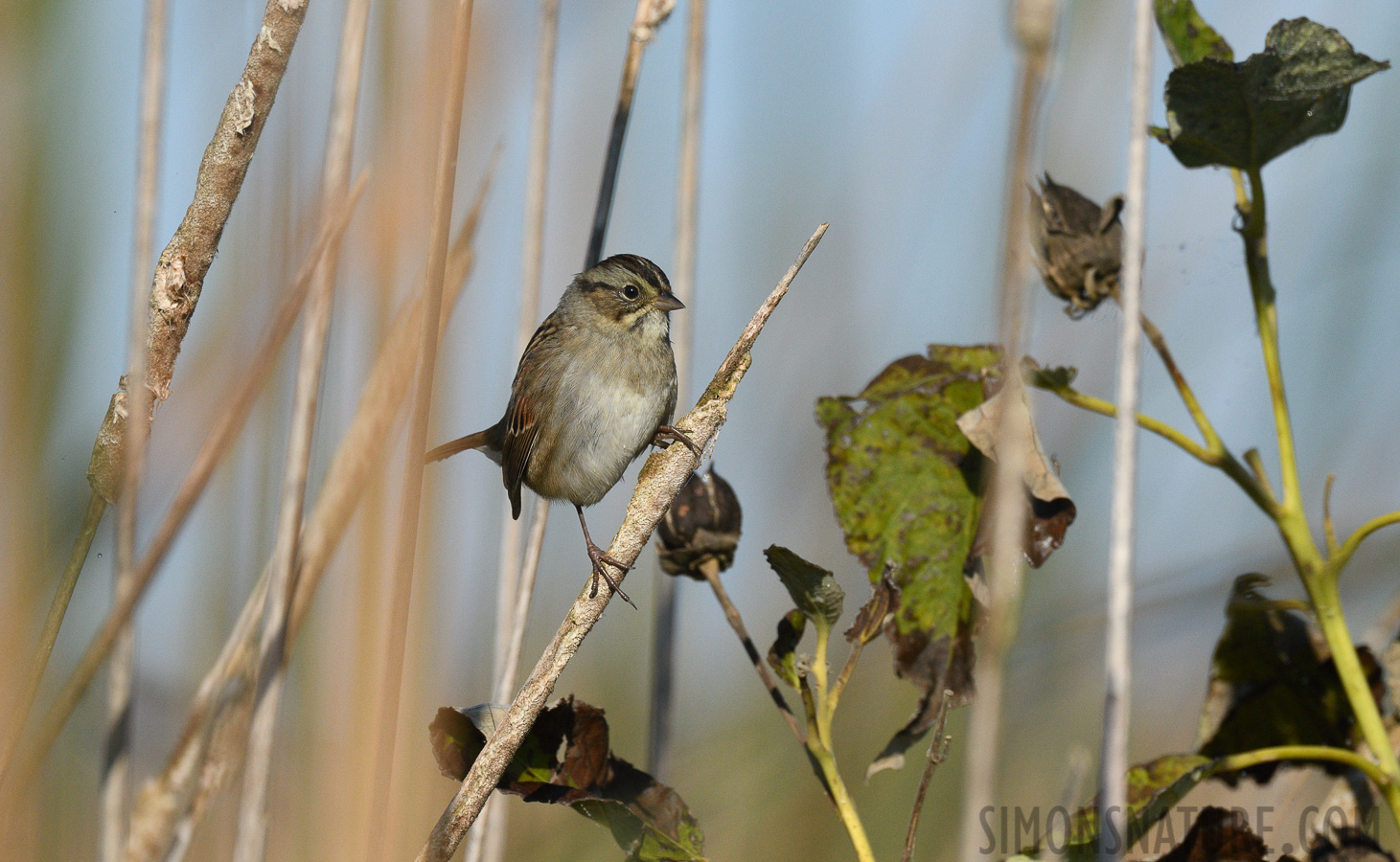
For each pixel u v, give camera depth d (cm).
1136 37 478
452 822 458
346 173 489
